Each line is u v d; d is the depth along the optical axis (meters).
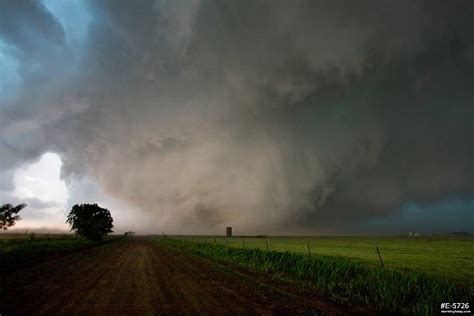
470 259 37.47
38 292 15.08
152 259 35.50
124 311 11.66
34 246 38.69
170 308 12.14
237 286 17.25
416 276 15.44
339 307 12.67
